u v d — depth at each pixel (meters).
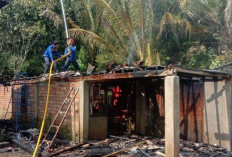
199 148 7.87
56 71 10.77
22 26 16.31
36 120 11.34
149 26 15.75
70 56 10.54
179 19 16.02
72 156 7.07
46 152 7.61
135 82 10.65
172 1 18.55
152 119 10.14
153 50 16.05
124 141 8.84
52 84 10.46
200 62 16.88
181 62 17.12
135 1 15.71
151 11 15.80
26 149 8.13
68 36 16.20
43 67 17.36
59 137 9.66
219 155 7.22
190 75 7.33
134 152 7.34
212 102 8.58
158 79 9.97
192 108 9.20
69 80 9.48
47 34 17.19
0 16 16.14
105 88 9.67
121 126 10.90
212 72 7.23
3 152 8.00
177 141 6.09
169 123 6.12
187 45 17.02
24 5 16.30
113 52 15.93
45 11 16.30
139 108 10.49
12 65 16.31
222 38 16.92
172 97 6.08
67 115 9.56
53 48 10.98
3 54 16.52
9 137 9.40
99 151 7.37
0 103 14.62
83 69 17.22
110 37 16.33
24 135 9.62
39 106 11.27
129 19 15.88
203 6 16.62
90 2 18.06
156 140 8.95
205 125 8.76
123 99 10.95
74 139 9.13
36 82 11.23
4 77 13.08
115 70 7.42
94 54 17.58
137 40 15.78
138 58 15.80
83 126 8.80
